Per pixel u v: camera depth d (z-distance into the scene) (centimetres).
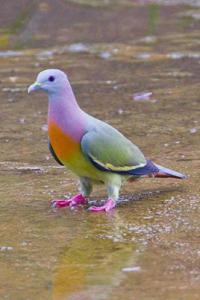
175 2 3062
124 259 970
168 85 1903
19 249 1013
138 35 2511
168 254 980
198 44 2359
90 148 1103
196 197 1177
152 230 1060
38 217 1124
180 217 1103
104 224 1088
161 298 862
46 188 1245
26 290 893
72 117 1105
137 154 1145
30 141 1505
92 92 1855
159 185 1234
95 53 2283
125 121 1620
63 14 2805
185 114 1658
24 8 2833
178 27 2630
